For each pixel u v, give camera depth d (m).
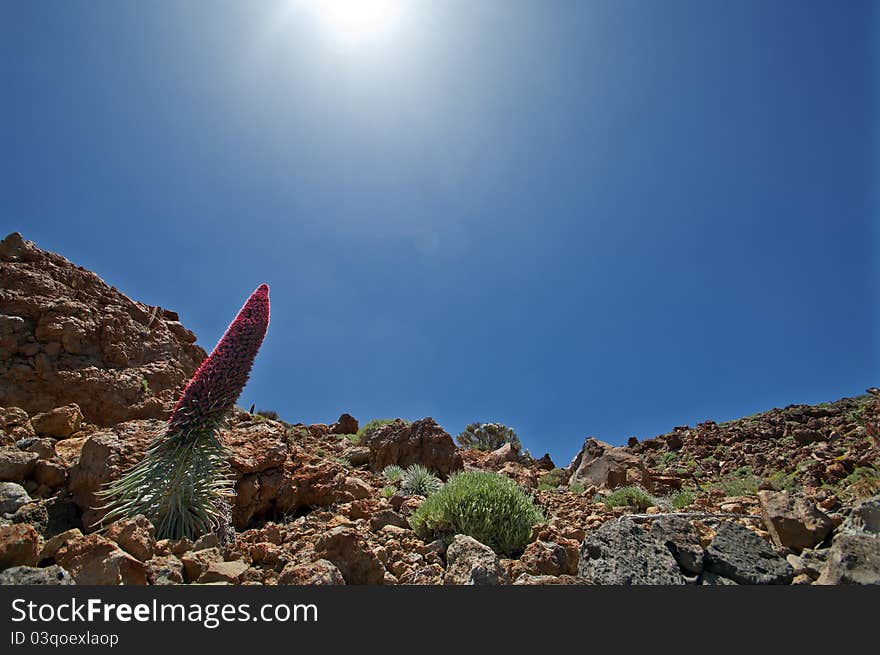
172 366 6.69
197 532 2.99
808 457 8.82
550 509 5.51
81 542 2.28
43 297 5.81
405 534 3.63
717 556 2.78
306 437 9.70
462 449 12.20
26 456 3.31
